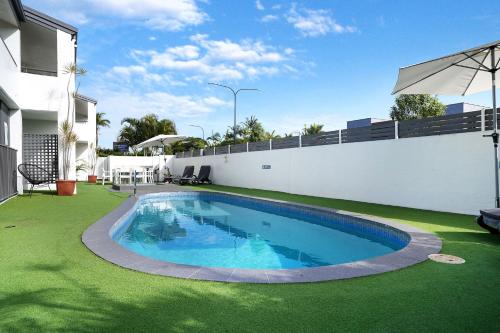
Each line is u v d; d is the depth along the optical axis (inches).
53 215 300.7
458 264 159.9
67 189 484.4
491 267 155.4
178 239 282.4
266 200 457.7
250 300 115.7
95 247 184.9
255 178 689.0
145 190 616.1
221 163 824.3
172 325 96.9
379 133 425.4
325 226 346.6
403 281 136.3
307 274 143.6
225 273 143.9
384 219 292.4
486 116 315.0
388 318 102.5
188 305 111.0
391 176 406.6
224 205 510.9
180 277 138.2
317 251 248.8
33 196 462.3
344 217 327.6
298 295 120.7
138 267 150.3
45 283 130.6
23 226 248.8
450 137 343.6
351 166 464.8
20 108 490.9
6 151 394.9
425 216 314.5
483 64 260.5
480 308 110.2
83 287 126.6
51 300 114.0
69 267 151.5
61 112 538.6
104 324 97.0
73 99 552.1
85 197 464.4
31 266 152.5
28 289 124.0
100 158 1142.3
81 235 218.1
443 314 105.6
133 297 117.3
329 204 414.9
